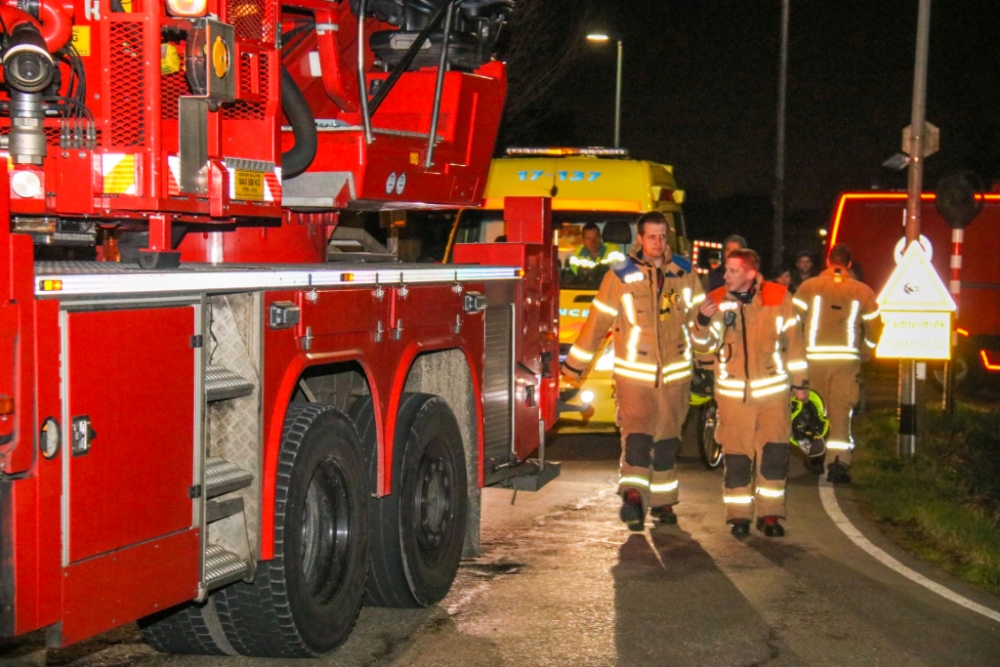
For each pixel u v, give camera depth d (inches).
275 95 218.2
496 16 293.1
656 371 332.2
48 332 151.4
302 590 213.2
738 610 264.1
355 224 326.0
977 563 314.8
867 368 904.9
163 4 190.5
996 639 248.5
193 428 181.3
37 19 184.1
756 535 339.9
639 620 254.5
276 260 257.8
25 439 148.6
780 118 1037.8
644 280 333.1
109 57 189.0
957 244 499.2
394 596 252.1
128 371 165.8
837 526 356.8
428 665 223.1
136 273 167.0
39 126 179.5
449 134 283.7
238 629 213.2
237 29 209.2
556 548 316.5
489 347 290.7
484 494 386.6
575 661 227.0
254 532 199.0
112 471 163.3
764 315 337.1
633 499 330.0
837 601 273.7
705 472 436.5
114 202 189.2
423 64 283.9
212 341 197.0
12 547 148.8
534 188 497.0
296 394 236.1
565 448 475.8
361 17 252.2
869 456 481.7
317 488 221.0
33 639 188.7
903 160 470.9
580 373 341.7
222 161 203.9
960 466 467.8
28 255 148.6
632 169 505.4
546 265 321.4
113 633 237.8
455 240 486.9
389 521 245.8
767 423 339.0
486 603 264.8
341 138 253.4
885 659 233.5
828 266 435.2
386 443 239.0
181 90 197.0
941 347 463.2
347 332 222.4
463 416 277.4
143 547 170.4
